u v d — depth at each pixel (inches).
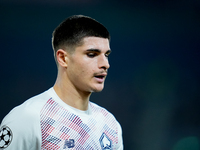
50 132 252.1
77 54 256.4
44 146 249.0
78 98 273.3
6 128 244.4
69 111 268.7
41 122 251.1
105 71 260.5
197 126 914.7
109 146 285.6
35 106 256.4
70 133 260.8
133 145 903.1
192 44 960.9
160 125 913.5
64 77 271.1
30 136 242.7
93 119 286.0
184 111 931.3
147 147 901.8
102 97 922.1
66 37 260.2
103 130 288.7
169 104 932.0
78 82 263.4
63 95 272.2
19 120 243.3
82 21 260.8
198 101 933.2
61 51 265.1
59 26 273.6
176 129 914.7
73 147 257.8
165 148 902.4
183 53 957.2
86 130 272.5
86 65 255.0
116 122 308.2
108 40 268.1
